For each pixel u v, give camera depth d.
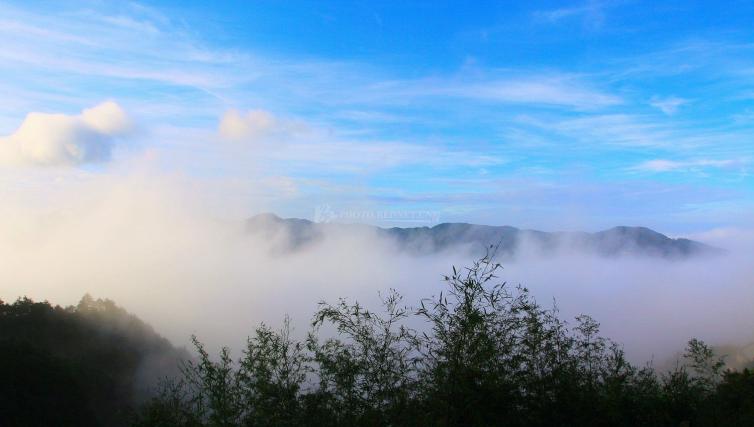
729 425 7.34
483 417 6.02
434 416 6.03
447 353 6.06
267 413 6.17
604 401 6.76
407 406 6.09
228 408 6.31
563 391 6.61
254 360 6.33
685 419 7.32
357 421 6.06
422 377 6.13
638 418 7.02
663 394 7.45
